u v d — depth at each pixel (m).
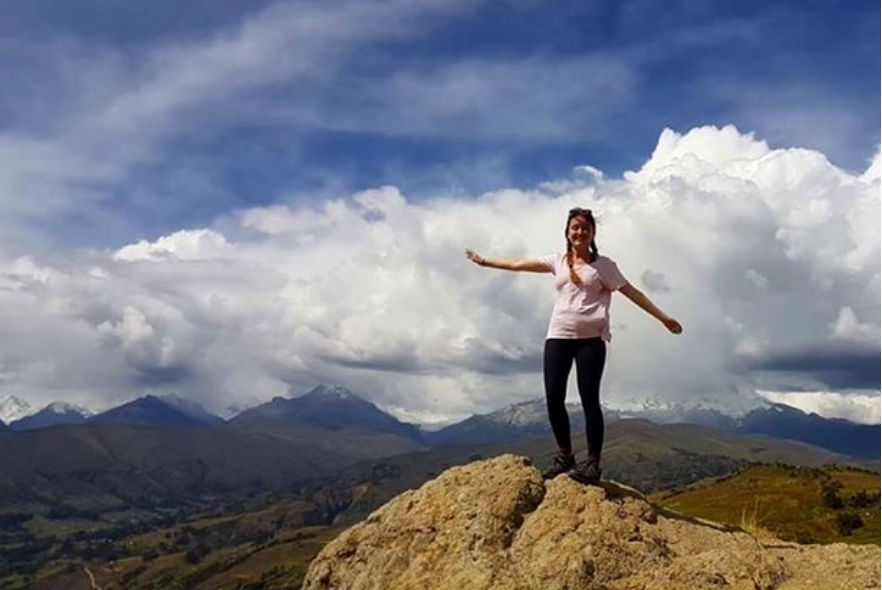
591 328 4.83
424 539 4.63
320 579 4.97
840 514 32.53
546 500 4.58
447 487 4.87
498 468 4.86
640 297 4.84
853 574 4.18
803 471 51.31
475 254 5.18
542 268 5.02
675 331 4.86
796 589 4.07
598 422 4.82
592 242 4.86
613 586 4.05
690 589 3.98
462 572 4.30
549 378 4.97
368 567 4.77
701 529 4.61
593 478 4.76
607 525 4.34
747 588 4.01
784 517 33.56
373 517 5.06
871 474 48.88
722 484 49.47
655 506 4.87
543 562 4.19
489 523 4.51
